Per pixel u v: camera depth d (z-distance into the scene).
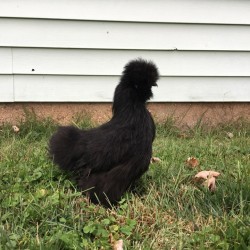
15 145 0.96
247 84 1.23
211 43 1.18
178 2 1.13
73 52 1.11
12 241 0.58
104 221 0.65
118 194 0.71
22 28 1.07
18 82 1.11
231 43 1.19
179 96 1.20
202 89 1.21
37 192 0.71
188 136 1.16
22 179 0.77
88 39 1.11
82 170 0.74
